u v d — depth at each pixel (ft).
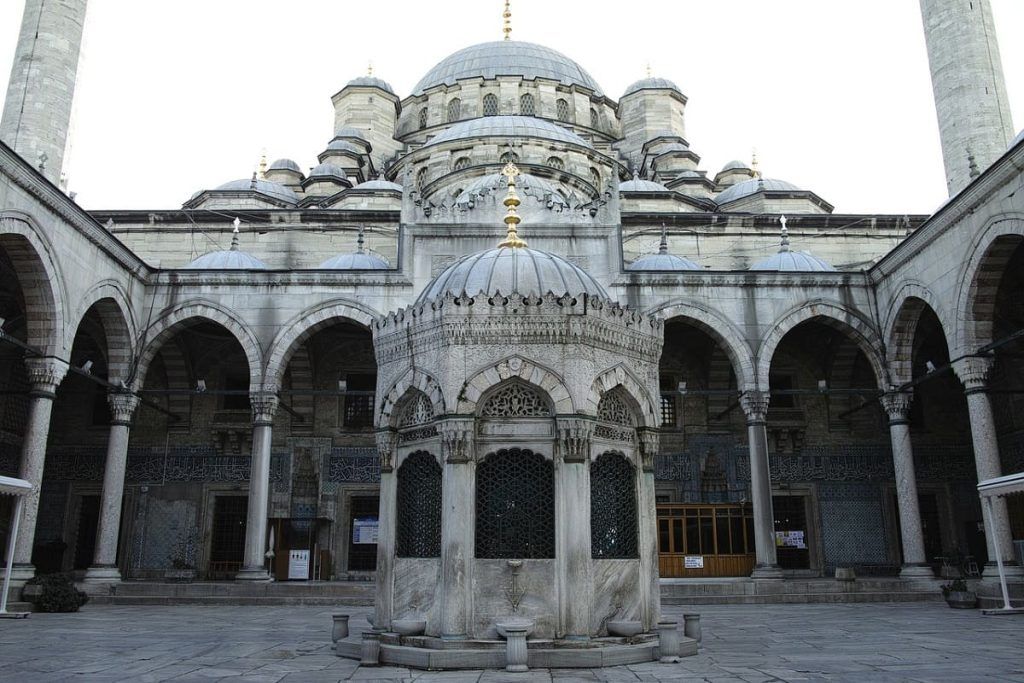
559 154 112.98
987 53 76.59
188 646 39.24
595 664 30.01
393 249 103.19
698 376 93.50
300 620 54.44
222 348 93.45
